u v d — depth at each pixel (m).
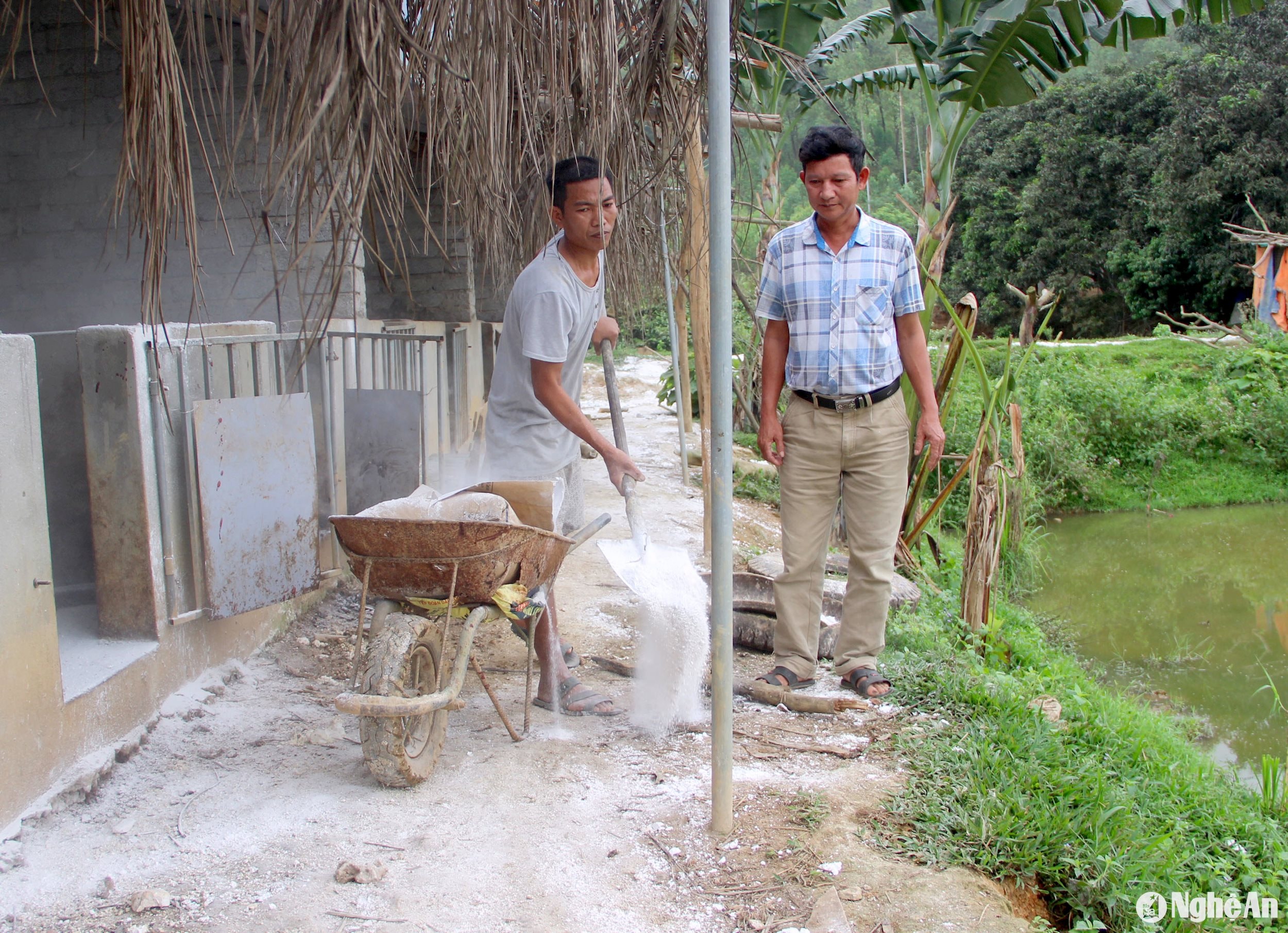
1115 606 9.47
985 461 5.24
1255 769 5.66
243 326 4.16
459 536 2.99
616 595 5.50
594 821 3.00
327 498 4.84
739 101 4.23
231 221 5.70
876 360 3.88
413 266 8.67
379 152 2.27
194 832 2.87
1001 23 5.84
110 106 6.06
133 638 3.50
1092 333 33.22
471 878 2.68
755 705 4.02
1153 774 4.15
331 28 2.06
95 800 3.02
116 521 3.44
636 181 3.81
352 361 5.89
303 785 3.17
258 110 2.30
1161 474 15.52
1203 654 7.95
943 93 6.58
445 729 3.33
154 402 3.49
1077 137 30.48
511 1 2.58
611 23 2.92
